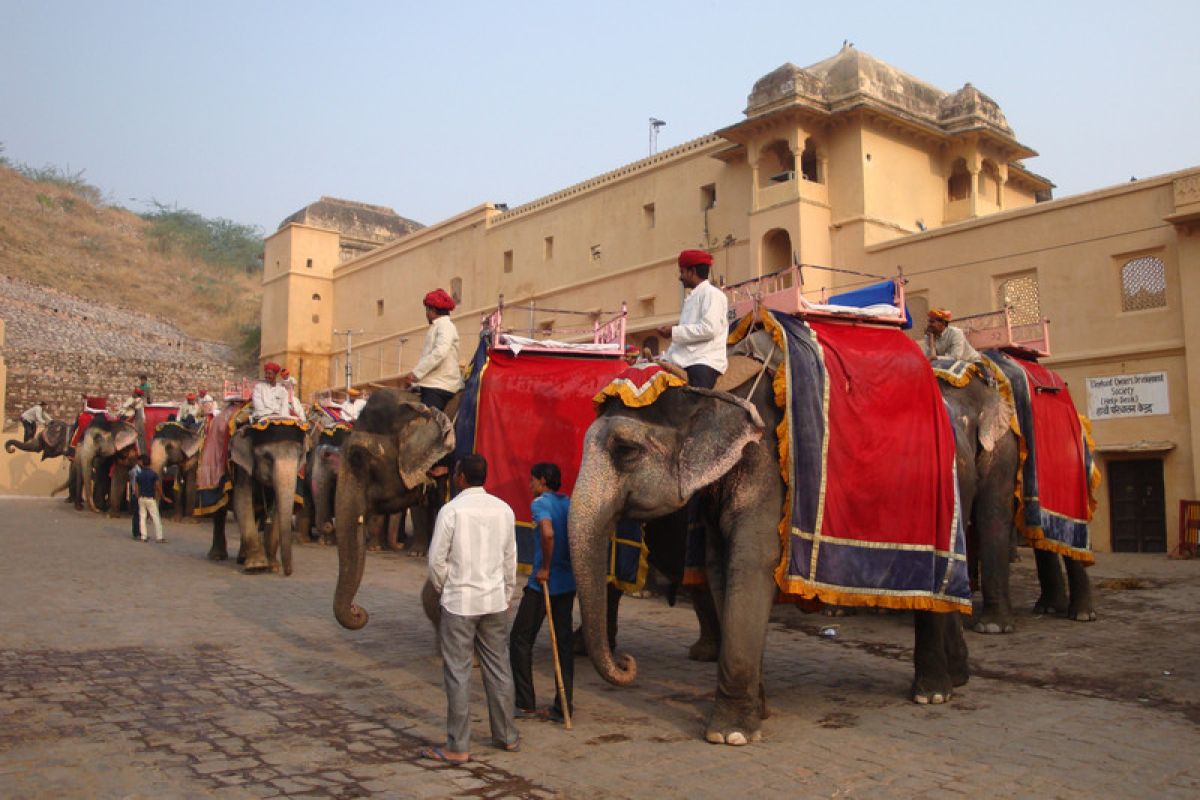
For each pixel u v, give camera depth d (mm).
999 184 27000
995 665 7707
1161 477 18281
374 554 15344
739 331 6785
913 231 24516
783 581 5652
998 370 9195
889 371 6387
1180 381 17828
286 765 4863
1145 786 4754
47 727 5406
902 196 24422
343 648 7863
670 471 5656
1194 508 17000
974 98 25203
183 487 20672
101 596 10078
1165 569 14852
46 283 55844
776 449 5879
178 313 59562
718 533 6109
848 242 23406
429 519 8555
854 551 5910
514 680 6051
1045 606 10430
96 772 4660
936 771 4953
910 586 6070
